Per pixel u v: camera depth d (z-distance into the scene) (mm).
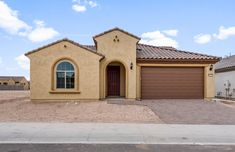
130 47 24297
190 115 16016
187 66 25062
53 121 13875
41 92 22875
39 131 11383
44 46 22938
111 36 24203
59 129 11758
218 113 16906
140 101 23031
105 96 24453
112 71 25391
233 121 14156
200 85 25266
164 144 9703
